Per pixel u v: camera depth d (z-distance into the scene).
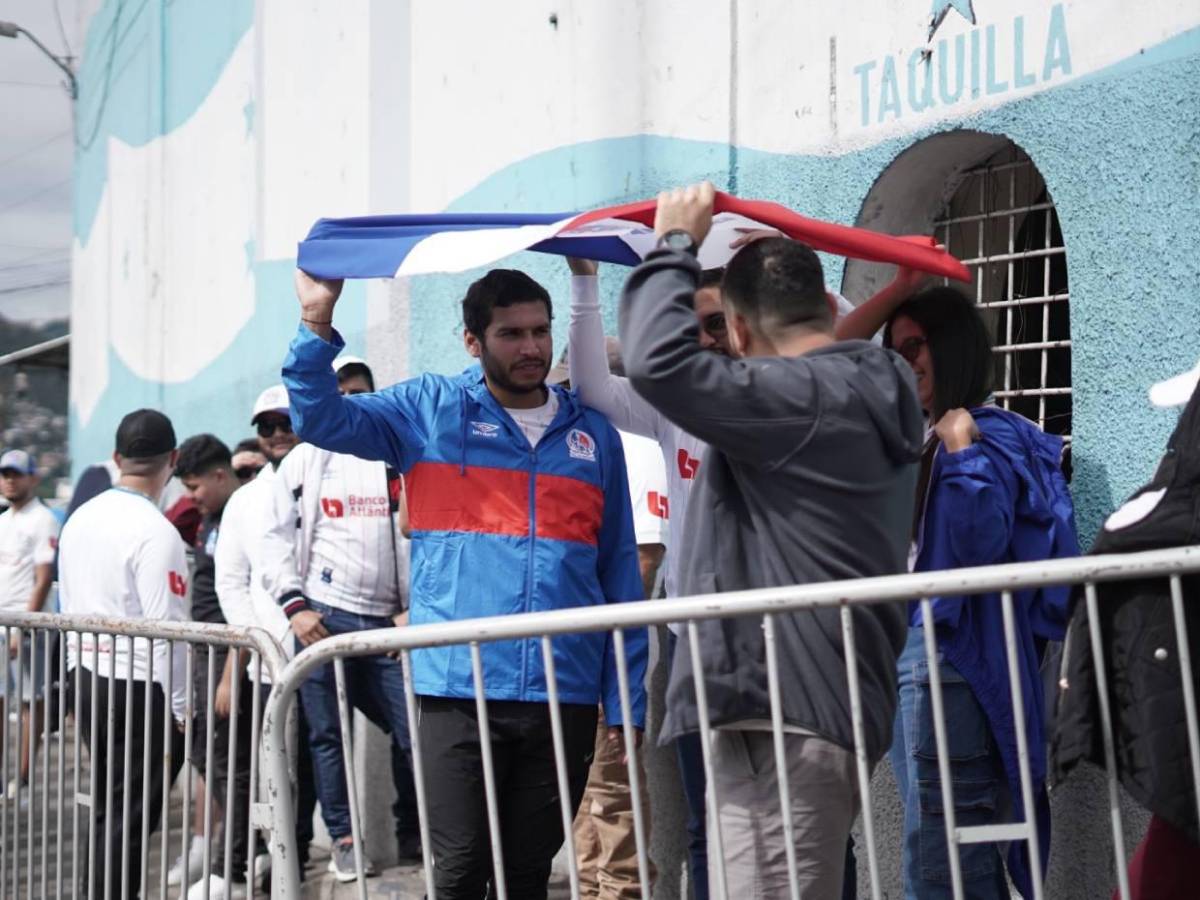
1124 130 4.00
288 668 3.51
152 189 10.66
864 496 2.99
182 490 9.37
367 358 7.51
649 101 5.69
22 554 8.69
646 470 4.93
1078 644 2.84
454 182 6.84
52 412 21.23
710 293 3.97
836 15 4.88
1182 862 2.87
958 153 4.71
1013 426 3.94
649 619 2.98
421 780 3.34
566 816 3.15
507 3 6.43
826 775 3.00
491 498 3.94
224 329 9.29
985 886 3.80
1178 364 3.89
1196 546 2.73
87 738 4.74
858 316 3.88
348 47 7.70
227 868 3.90
